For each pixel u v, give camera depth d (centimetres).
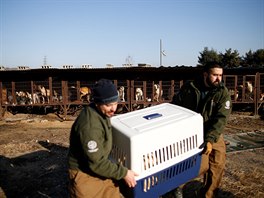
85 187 212
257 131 905
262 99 1289
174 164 219
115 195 226
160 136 208
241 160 567
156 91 1294
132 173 195
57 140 795
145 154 202
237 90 1312
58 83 1408
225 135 841
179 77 1372
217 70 281
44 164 552
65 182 455
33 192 419
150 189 210
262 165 531
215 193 308
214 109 289
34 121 1177
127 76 1352
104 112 202
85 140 195
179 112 250
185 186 400
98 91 197
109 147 210
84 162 212
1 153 635
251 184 427
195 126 235
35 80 1384
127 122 228
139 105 1352
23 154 629
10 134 912
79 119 202
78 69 1167
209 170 297
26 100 1299
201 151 244
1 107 1265
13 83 1272
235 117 1223
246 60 4162
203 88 300
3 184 448
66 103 1267
